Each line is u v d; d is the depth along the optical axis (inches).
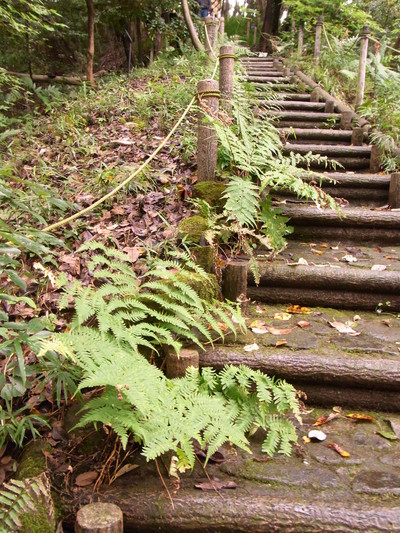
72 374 70.9
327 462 66.9
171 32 368.2
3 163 156.6
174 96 209.8
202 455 67.4
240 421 71.6
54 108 240.5
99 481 62.3
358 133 193.8
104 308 73.9
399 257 119.7
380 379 77.6
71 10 341.1
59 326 89.7
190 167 149.6
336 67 304.7
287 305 104.3
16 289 98.1
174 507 58.8
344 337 90.3
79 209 124.2
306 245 127.7
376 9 421.7
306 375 79.3
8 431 65.9
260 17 649.6
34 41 306.3
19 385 67.6
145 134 185.0
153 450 57.1
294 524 56.9
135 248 110.5
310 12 391.9
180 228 108.6
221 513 58.1
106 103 225.0
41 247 77.2
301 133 198.2
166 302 80.6
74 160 168.7
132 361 64.5
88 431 69.4
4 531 52.9
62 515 58.8
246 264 99.2
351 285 102.0
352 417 76.7
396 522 56.5
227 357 81.2
